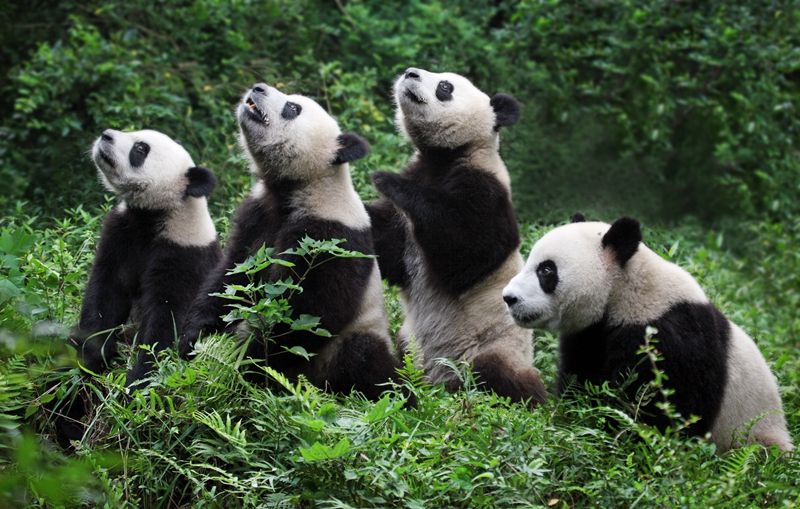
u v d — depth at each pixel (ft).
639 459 28.89
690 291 31.78
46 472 19.95
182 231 35.09
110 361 34.12
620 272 31.65
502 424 28.68
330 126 34.94
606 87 70.08
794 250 63.98
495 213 38.60
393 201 38.04
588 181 64.69
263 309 30.32
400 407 29.63
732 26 71.97
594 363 32.50
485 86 63.98
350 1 65.92
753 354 32.86
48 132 53.42
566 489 26.55
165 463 27.37
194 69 57.06
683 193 69.97
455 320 38.55
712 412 31.27
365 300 34.30
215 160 50.75
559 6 69.97
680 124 71.67
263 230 35.12
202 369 28.99
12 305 31.42
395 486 25.43
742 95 71.15
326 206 34.22
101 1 61.16
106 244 35.45
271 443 27.50
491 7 69.97
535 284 32.09
